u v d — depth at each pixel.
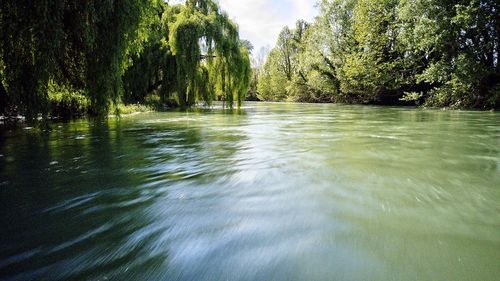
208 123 10.92
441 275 1.74
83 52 7.77
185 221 2.54
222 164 4.59
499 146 5.82
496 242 2.10
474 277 1.71
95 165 4.57
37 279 1.77
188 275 1.78
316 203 2.89
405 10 17.95
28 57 6.38
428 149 5.57
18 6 6.11
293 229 2.35
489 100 16.27
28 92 6.44
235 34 18.47
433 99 19.88
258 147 5.97
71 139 7.11
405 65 23.19
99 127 9.47
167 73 19.56
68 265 1.91
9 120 9.30
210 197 3.12
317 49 33.47
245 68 18.94
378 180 3.61
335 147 5.87
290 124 10.52
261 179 3.75
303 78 40.66
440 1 16.36
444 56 17.77
